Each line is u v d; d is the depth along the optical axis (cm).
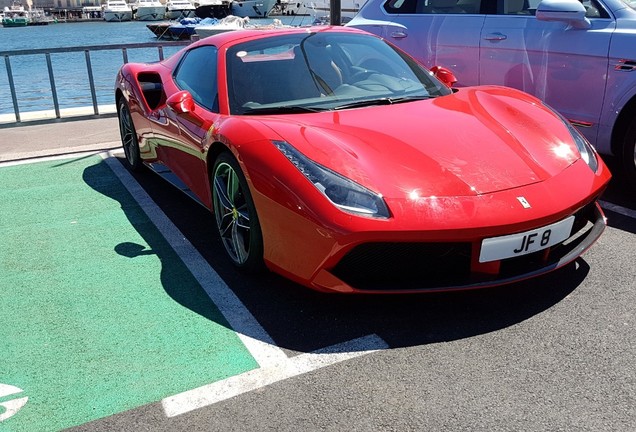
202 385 225
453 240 240
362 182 250
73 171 532
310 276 258
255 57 362
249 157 277
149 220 404
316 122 300
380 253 244
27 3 18175
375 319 266
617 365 226
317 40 381
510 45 467
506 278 254
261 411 210
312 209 248
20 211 430
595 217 292
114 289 305
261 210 272
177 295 296
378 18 576
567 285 288
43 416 211
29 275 325
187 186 389
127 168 537
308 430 199
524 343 243
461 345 243
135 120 471
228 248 326
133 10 14225
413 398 212
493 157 271
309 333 258
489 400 210
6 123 742
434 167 261
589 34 416
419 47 536
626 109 402
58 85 2153
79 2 18762
